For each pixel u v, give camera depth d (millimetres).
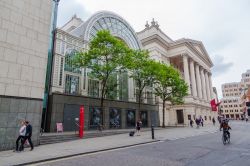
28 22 13633
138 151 11211
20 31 13062
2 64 11883
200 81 57500
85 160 8984
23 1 13469
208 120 57844
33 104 13320
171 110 47281
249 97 62875
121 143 14070
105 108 26594
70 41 24844
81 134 17234
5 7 12406
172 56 51469
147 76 30219
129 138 17281
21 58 12938
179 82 34000
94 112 24906
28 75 13234
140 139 16422
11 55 12398
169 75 33312
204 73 66375
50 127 19891
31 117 13078
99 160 8914
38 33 14227
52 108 20469
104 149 11727
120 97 30469
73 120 22203
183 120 45438
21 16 13242
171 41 56125
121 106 29172
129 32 35469
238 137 17703
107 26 31047
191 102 45500
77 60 23453
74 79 24578
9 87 12086
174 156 9445
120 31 33469
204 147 12047
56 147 12414
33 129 13078
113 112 27750
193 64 54406
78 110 22984
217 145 12852
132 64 25016
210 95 67562
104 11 30547
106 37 23062
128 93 32094
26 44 13336
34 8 14164
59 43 23438
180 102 35719
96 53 22844
